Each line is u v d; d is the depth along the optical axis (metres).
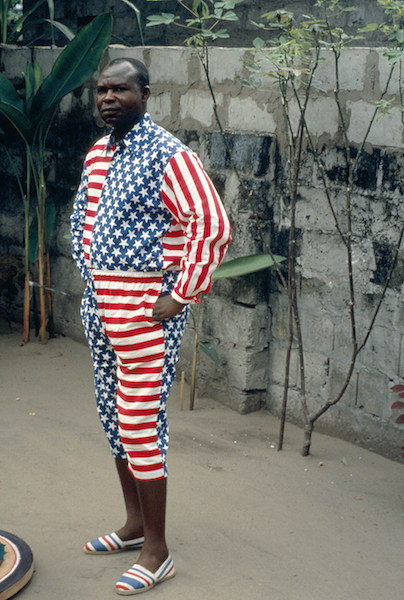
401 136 3.04
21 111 4.41
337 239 3.40
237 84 3.71
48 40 7.28
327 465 3.29
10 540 2.52
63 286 5.15
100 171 2.30
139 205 2.18
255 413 3.94
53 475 3.16
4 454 3.36
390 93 3.06
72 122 4.80
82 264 2.47
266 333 3.85
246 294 3.78
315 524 2.77
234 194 3.74
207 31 3.13
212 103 3.84
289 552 2.57
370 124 2.93
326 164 3.38
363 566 2.49
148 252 2.19
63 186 4.98
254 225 3.70
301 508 2.89
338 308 3.46
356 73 3.17
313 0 5.04
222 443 3.52
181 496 2.98
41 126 4.64
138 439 2.26
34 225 5.10
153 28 6.18
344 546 2.62
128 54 4.35
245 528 2.73
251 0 5.43
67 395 4.16
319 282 3.53
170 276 2.24
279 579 2.40
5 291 5.72
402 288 3.13
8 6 5.49
